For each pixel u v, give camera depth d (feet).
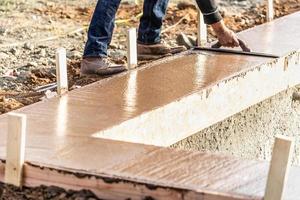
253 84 20.45
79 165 14.06
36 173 14.11
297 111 25.16
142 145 15.08
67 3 31.96
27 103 19.94
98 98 18.01
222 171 13.83
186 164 14.12
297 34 23.72
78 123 16.37
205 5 20.27
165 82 19.19
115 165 14.07
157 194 13.32
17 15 29.68
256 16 30.40
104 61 21.16
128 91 18.51
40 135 15.58
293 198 12.91
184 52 21.89
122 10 31.01
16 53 25.00
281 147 12.58
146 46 22.56
